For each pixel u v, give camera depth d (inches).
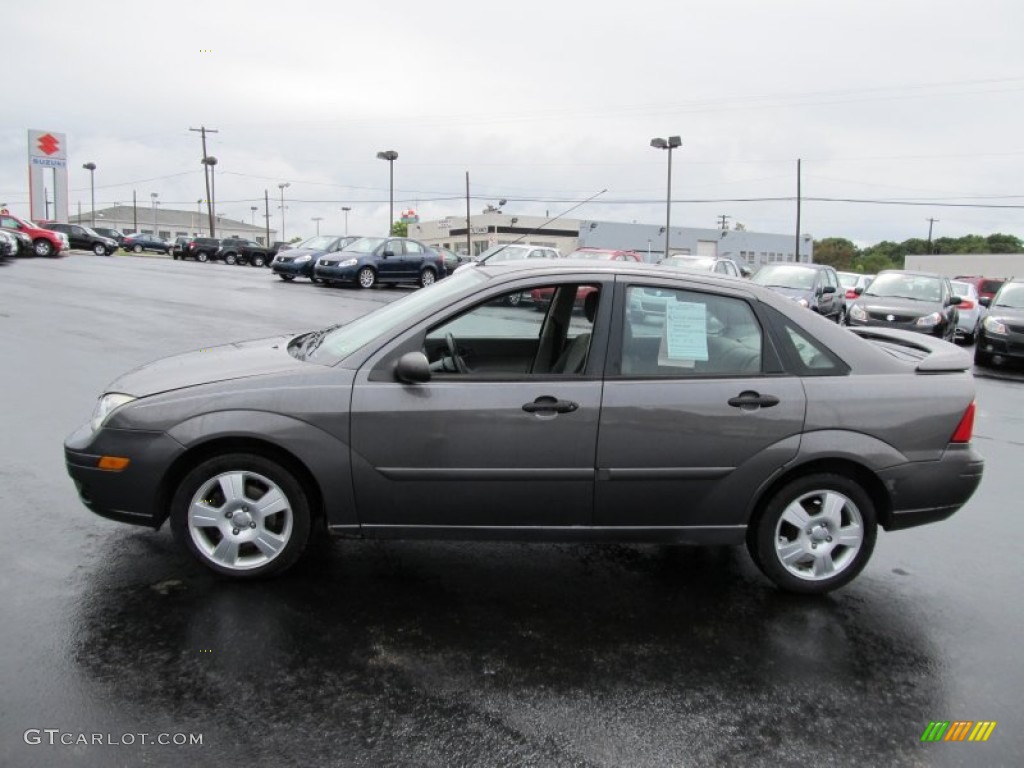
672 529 152.0
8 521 175.2
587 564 168.7
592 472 146.6
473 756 104.6
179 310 587.2
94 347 406.6
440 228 3223.4
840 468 154.9
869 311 587.2
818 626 145.6
